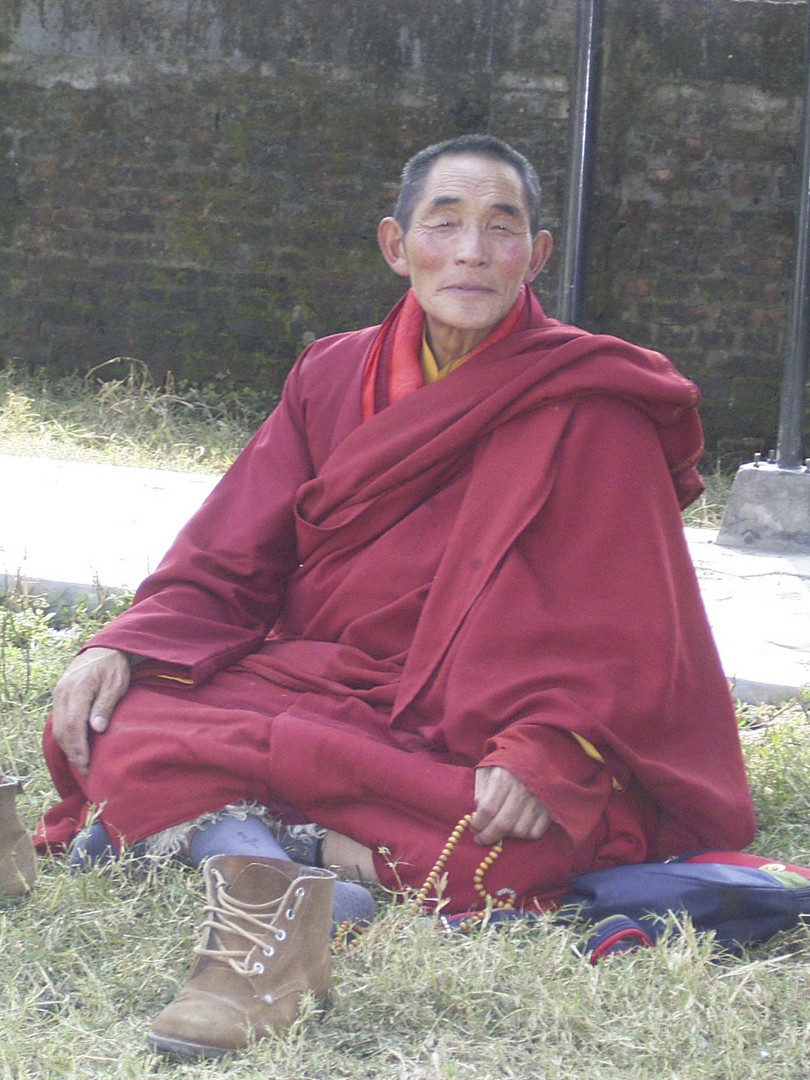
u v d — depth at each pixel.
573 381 2.79
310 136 8.18
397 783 2.49
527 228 2.88
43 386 8.16
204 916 2.34
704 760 2.73
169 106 8.22
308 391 3.10
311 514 2.96
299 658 2.87
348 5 8.07
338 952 2.30
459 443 2.83
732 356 8.15
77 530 5.09
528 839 2.46
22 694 3.57
